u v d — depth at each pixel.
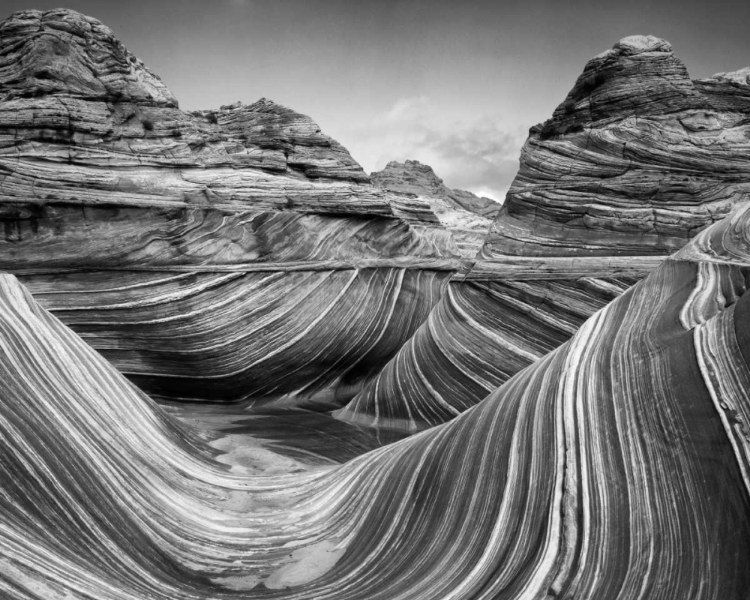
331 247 14.88
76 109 13.29
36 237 12.62
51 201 12.56
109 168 13.29
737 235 7.28
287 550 6.34
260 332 13.43
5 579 4.06
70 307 12.59
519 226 12.40
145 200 13.13
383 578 5.52
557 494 4.93
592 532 4.52
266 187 14.59
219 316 13.04
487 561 5.04
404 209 23.31
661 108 12.38
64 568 4.70
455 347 11.72
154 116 14.26
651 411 4.98
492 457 6.01
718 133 12.19
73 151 13.08
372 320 15.15
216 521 6.88
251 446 9.81
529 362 11.07
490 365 11.31
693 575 3.88
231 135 16.33
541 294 11.52
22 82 13.31
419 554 5.71
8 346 6.80
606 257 11.59
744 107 12.66
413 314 16.16
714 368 4.77
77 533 5.36
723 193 11.82
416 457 7.07
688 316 6.07
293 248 14.27
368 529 6.48
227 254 13.48
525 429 5.90
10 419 5.79
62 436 6.30
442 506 6.07
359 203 15.48
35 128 12.97
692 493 4.25
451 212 38.78
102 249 12.75
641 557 4.20
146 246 12.92
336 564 6.03
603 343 6.39
